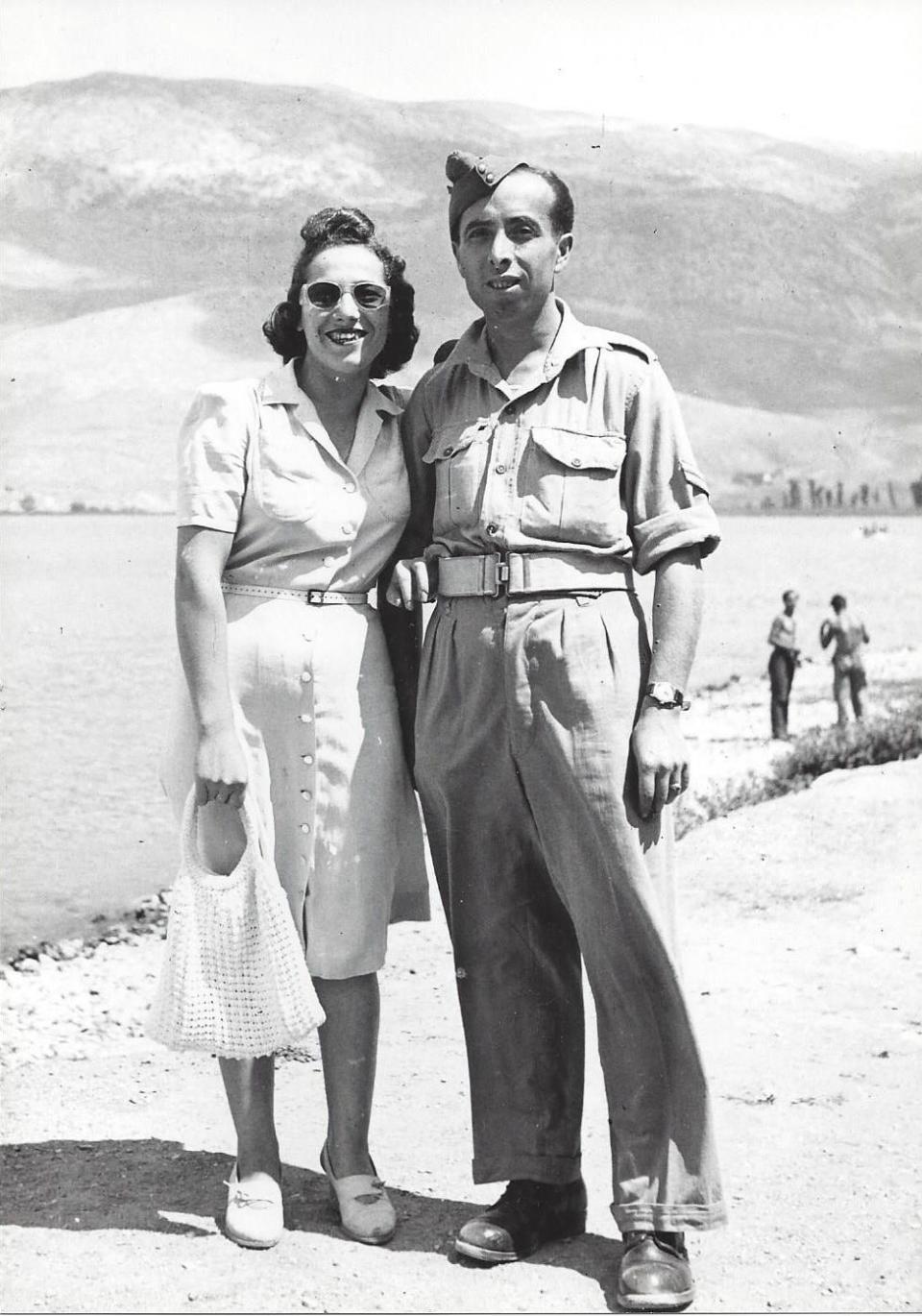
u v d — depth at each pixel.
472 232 2.82
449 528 2.93
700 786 9.70
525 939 2.98
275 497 2.99
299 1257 2.95
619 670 2.82
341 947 3.03
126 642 14.65
